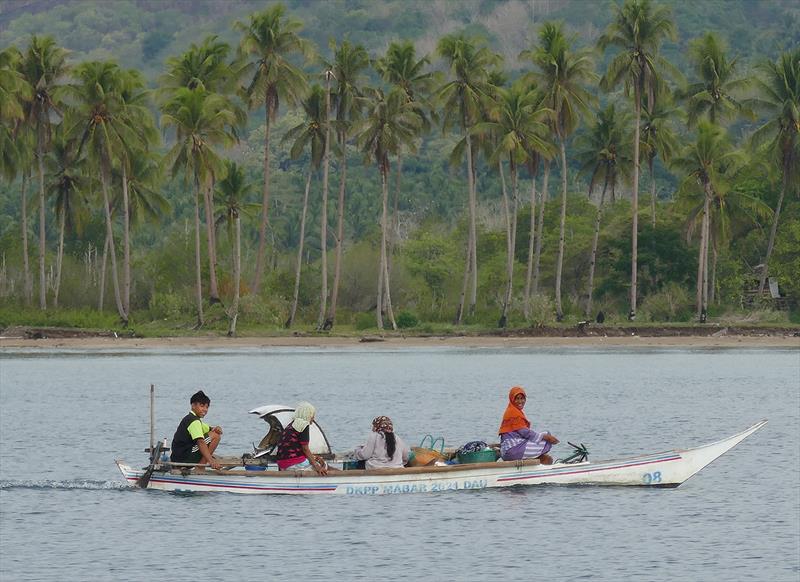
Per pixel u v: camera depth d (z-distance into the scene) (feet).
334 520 289.74
